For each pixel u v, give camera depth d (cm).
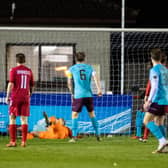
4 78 5481
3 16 6175
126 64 5466
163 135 3681
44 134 4706
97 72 5531
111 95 4884
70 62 5666
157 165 3103
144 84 5334
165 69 3594
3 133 4819
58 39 5625
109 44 5559
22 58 3978
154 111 3562
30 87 4059
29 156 3469
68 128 4738
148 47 5600
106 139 4622
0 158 3375
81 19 6216
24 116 4006
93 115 4419
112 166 3052
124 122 4897
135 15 6300
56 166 3050
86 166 3050
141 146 4075
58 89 5475
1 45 5553
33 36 5609
